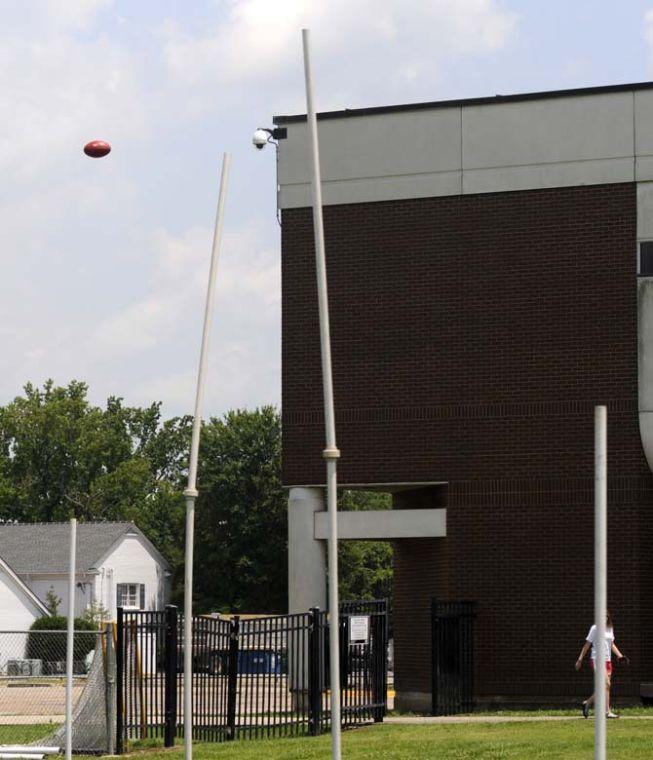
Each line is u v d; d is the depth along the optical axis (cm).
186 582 1712
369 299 3412
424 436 3353
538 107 3347
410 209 3400
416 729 2584
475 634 3272
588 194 3306
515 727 2544
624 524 3225
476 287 3353
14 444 11569
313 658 2627
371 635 2816
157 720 2527
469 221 3366
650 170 3275
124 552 8512
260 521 9431
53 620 6781
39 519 11394
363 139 3438
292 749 2300
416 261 3391
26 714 3244
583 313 3291
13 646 6969
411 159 3409
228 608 9225
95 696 2470
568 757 2077
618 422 3250
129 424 13188
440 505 3384
